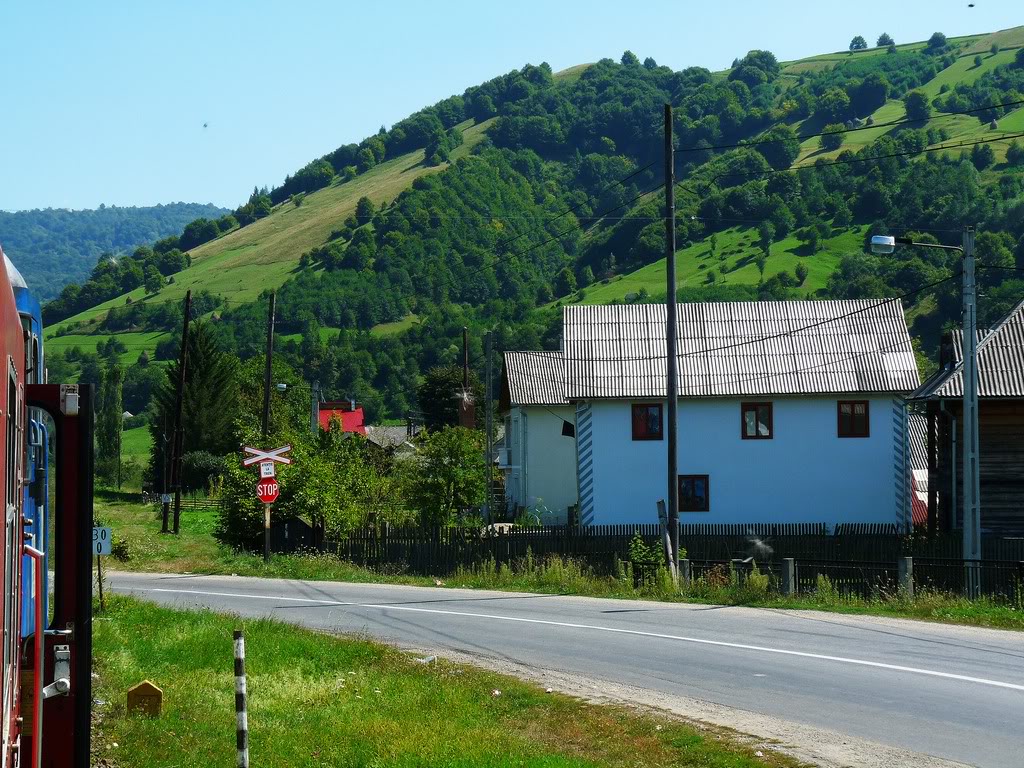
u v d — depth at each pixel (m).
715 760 10.55
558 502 58.28
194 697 13.45
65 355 122.94
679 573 26.97
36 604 7.56
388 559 37.00
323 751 11.02
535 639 19.23
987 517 36.81
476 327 106.69
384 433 89.25
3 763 6.26
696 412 47.44
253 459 35.47
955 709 12.70
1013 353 37.59
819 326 48.91
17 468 7.06
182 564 37.16
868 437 47.16
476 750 10.84
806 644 17.75
